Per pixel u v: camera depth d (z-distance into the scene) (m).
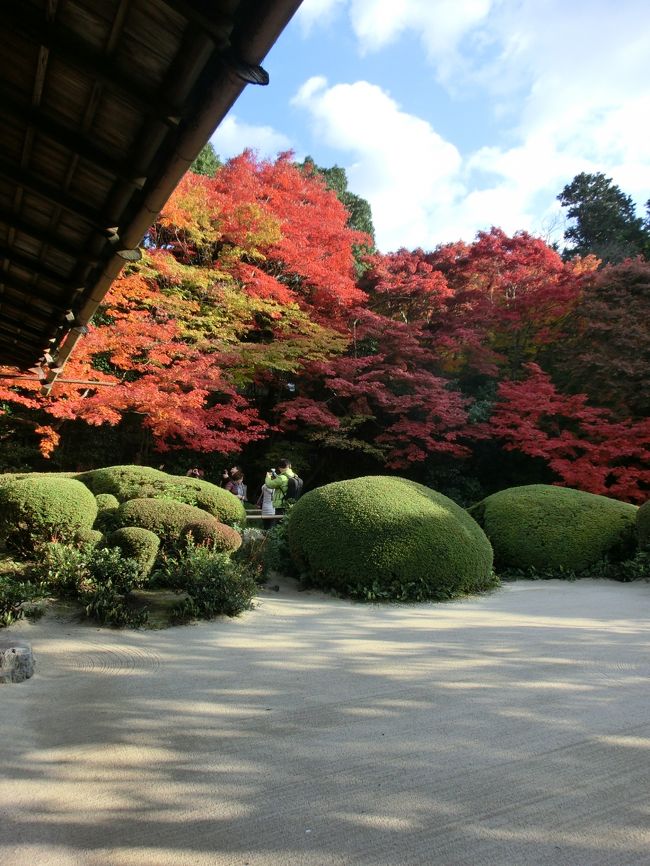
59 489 6.04
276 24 1.58
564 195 26.83
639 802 2.12
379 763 2.43
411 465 14.94
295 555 6.57
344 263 14.98
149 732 2.74
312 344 12.95
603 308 12.32
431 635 4.50
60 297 4.01
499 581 6.97
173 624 4.65
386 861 1.81
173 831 1.97
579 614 5.27
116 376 12.26
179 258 13.20
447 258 15.34
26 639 4.09
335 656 3.94
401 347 13.49
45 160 2.54
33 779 2.29
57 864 1.80
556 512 7.62
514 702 3.08
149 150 2.22
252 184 13.31
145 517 6.19
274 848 1.88
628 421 11.71
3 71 2.12
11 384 9.80
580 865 1.79
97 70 1.93
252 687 3.34
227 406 12.35
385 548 6.01
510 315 14.16
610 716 2.88
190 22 1.64
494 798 2.16
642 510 7.25
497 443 14.92
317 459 15.62
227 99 1.84
